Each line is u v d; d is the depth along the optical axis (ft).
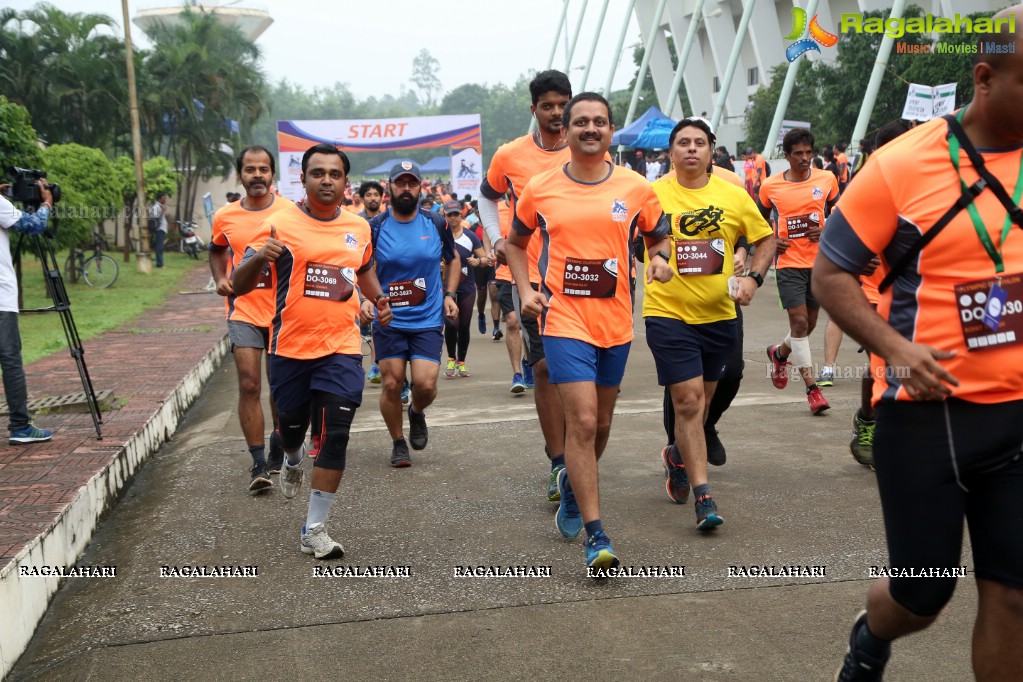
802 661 11.88
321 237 17.11
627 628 13.02
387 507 19.04
